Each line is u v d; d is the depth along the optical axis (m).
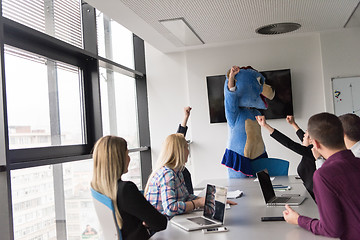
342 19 4.47
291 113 5.32
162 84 5.71
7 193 2.16
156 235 1.81
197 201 2.25
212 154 5.55
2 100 2.17
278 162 3.99
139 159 5.67
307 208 2.19
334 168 1.56
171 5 3.52
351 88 5.15
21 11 2.85
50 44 3.00
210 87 5.51
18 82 2.65
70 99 3.45
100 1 3.40
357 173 1.55
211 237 1.70
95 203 1.80
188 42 5.10
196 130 5.60
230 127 4.12
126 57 5.32
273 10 3.89
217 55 5.55
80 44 3.73
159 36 4.77
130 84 5.46
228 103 4.04
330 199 1.53
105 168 1.75
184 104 5.65
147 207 1.74
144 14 3.75
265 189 2.39
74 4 3.73
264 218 1.95
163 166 2.33
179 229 1.89
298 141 5.36
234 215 2.12
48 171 2.90
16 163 2.35
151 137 5.70
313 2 3.73
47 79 3.05
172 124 5.67
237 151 4.00
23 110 2.68
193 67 5.61
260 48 5.45
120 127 4.83
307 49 5.34
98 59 3.78
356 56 5.12
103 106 4.26
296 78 5.38
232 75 3.90
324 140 1.63
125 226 1.73
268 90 5.12
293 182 3.29
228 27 4.43
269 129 3.20
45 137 2.97
